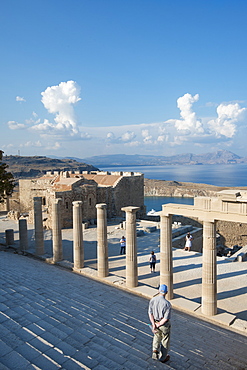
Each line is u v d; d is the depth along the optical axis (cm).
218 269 2364
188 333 1167
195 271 2280
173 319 1355
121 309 1329
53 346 766
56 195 4156
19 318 926
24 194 6116
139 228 4106
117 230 4047
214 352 977
